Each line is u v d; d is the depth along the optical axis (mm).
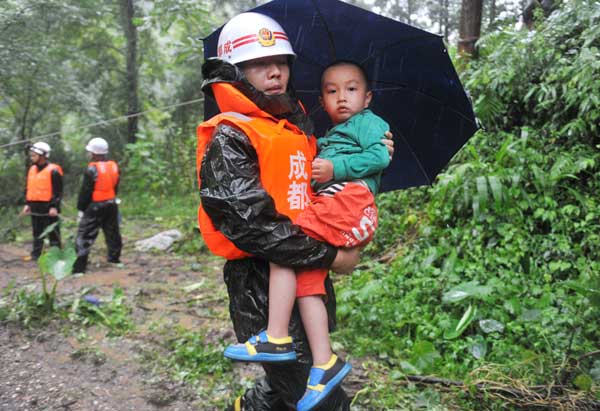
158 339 4957
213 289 6594
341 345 4551
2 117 14562
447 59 2379
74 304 5578
